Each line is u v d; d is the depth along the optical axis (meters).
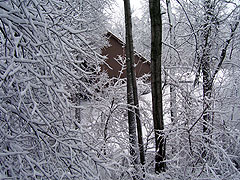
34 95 2.94
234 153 4.32
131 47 4.70
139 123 4.64
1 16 2.15
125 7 4.70
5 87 2.38
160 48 3.86
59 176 2.80
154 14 3.77
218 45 5.79
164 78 5.12
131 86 4.93
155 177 3.69
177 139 4.27
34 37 2.39
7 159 2.69
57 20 2.72
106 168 3.07
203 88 4.99
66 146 3.14
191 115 4.21
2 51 2.80
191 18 6.44
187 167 3.88
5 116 2.39
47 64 2.38
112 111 5.22
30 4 2.61
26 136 2.67
